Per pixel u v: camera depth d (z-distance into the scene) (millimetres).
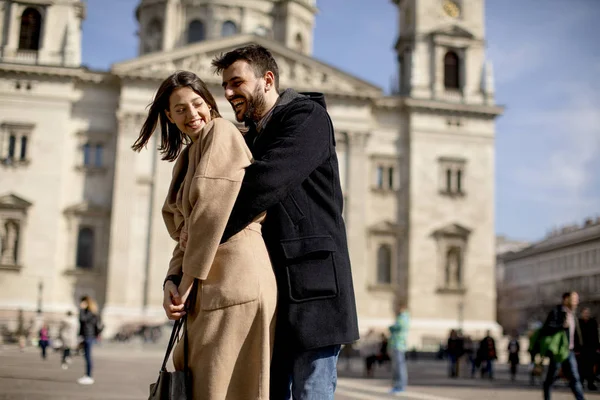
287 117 4645
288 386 4672
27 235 62375
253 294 4188
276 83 5066
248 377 4164
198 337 4188
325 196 4672
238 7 78938
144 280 62406
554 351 15633
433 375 36156
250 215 4281
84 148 65062
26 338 56688
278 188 4309
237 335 4160
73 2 66500
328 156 4723
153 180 63781
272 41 66938
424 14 71875
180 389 4117
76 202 64375
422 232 68062
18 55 64938
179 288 4234
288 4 80250
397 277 67500
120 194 63000
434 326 66562
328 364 4508
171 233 4762
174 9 78250
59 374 24203
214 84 63688
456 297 67562
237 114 5035
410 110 69312
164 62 64812
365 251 66750
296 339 4359
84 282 63250
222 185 4180
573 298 15820
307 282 4430
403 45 73812
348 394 20438
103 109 65562
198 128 4770
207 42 65250
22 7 65812
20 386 18875
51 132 63875
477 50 71812
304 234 4508
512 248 152875
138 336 59094
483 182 69750
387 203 68625
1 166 63000
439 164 69250
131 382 21750
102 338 58875
